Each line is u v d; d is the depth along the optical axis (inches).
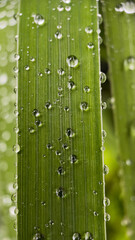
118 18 5.0
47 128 4.4
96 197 4.3
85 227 4.2
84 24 4.6
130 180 4.9
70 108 4.4
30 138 4.4
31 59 4.5
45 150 4.4
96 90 4.4
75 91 4.5
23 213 4.3
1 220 5.7
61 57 4.5
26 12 4.7
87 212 4.3
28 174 4.3
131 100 4.9
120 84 4.9
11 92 5.8
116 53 4.9
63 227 4.2
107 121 5.6
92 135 4.4
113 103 4.9
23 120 4.4
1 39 6.0
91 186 4.3
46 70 4.5
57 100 4.5
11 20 5.9
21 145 4.4
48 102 4.5
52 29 4.6
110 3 5.0
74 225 4.2
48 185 4.3
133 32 4.9
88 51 4.5
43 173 4.3
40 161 4.4
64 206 4.3
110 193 5.6
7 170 5.6
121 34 4.9
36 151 4.4
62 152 4.4
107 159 5.6
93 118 4.4
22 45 4.6
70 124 4.4
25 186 4.3
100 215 4.2
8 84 5.8
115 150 5.7
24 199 4.3
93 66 4.5
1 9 5.9
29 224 4.3
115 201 5.6
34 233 4.3
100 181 4.3
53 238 4.2
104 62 5.4
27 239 4.2
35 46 4.6
